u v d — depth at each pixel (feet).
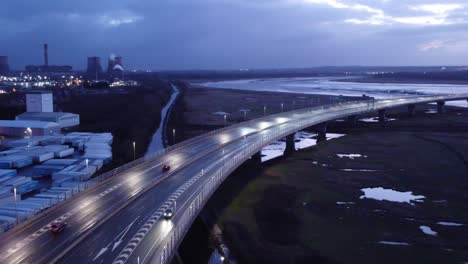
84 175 293.64
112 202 197.57
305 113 578.25
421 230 225.35
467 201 271.28
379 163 370.53
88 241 155.02
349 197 278.26
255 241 209.87
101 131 493.36
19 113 618.03
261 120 498.69
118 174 248.52
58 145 390.63
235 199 272.10
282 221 236.22
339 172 341.82
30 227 168.04
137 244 152.05
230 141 357.61
